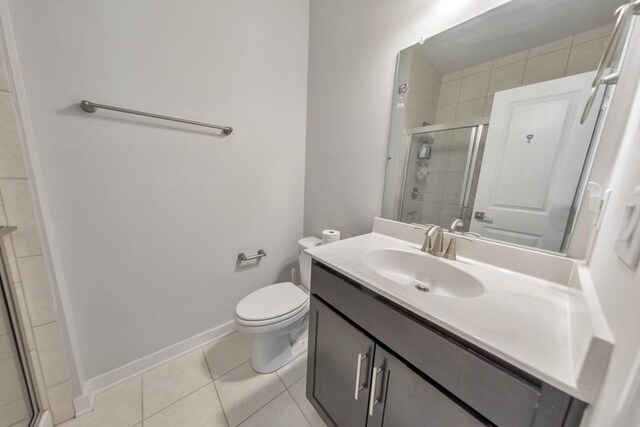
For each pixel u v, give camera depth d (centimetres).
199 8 117
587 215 71
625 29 62
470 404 52
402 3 110
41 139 90
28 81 85
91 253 107
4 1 77
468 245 93
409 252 99
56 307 96
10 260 84
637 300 30
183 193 128
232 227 150
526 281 76
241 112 140
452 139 100
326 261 88
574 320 51
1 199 80
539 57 78
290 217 177
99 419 104
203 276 144
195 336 147
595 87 58
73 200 99
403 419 66
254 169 152
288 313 122
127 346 123
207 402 114
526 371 43
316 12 153
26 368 90
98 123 100
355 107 136
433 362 58
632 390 24
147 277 124
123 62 102
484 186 93
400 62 112
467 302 62
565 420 40
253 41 137
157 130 115
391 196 123
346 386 85
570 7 71
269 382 125
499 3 84
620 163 56
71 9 89
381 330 70
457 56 96
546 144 78
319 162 163
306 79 165
